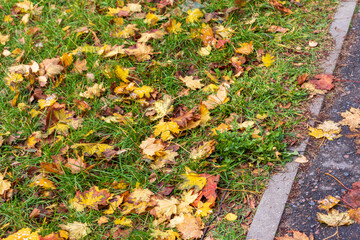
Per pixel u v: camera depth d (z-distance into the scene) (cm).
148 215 234
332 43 350
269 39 360
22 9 414
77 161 260
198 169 254
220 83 323
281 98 306
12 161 274
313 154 262
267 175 250
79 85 327
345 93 304
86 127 286
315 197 235
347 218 219
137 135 283
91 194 243
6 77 328
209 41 352
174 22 364
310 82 314
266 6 387
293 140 272
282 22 377
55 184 257
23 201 250
